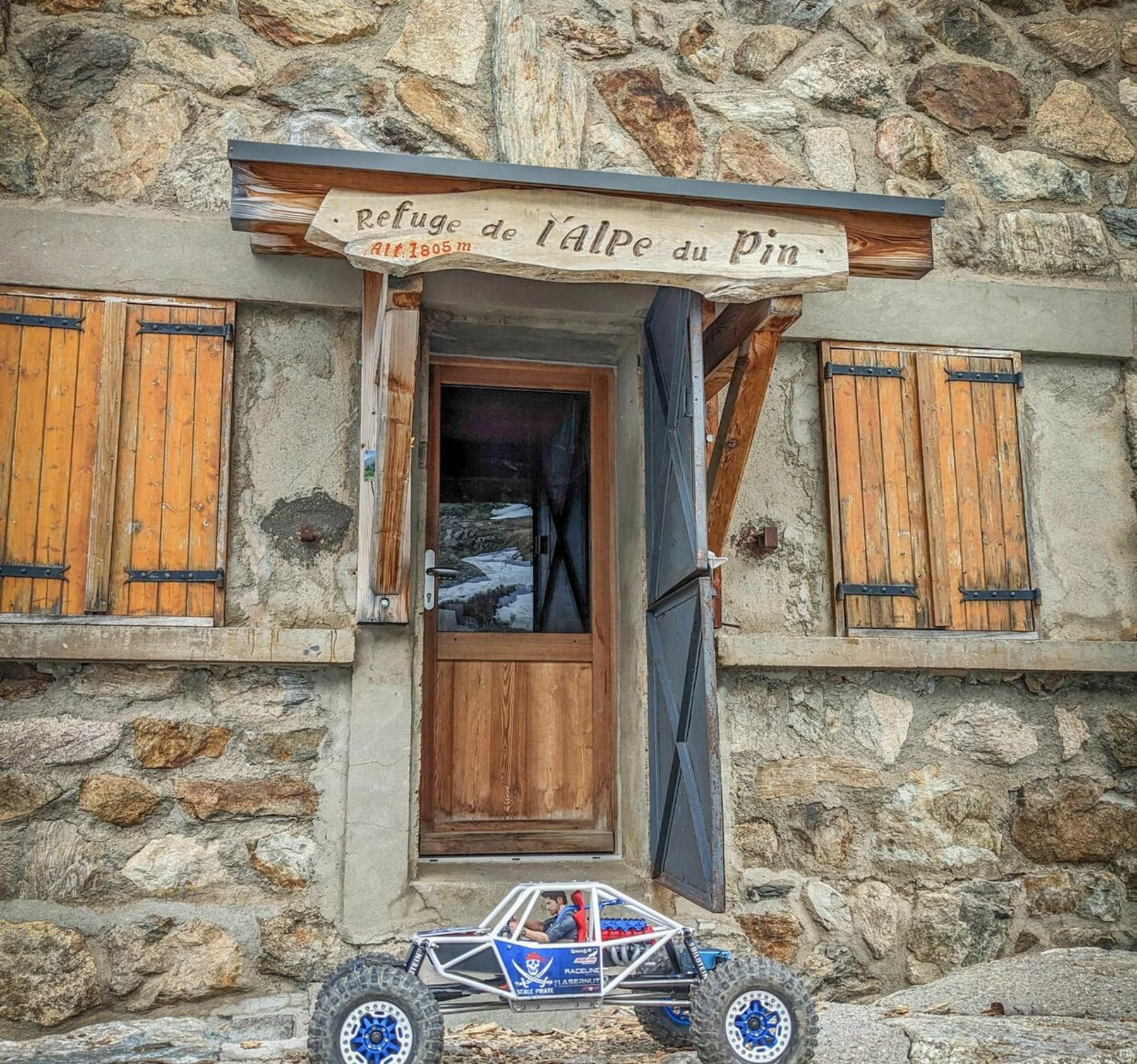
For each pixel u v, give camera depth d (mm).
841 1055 3598
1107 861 5215
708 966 3438
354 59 5238
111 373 4707
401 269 3928
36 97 4930
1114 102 5980
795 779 5020
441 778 5230
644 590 5121
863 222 4293
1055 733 5281
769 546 5137
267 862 4527
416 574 4965
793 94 5621
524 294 5043
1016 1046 3602
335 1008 3049
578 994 3309
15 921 4309
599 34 5477
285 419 4898
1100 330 5656
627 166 5387
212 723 4586
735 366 4621
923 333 5469
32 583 4535
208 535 4695
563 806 5328
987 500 5402
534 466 5547
